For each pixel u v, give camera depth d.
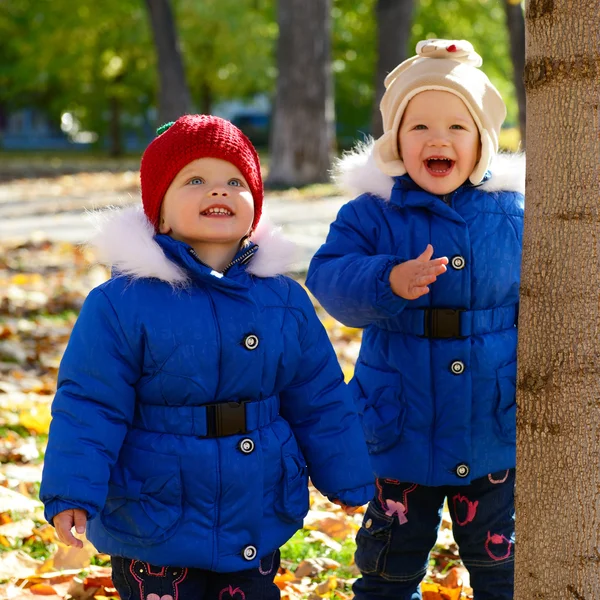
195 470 2.33
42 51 33.09
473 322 2.80
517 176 2.93
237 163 2.48
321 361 2.56
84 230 11.87
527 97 2.15
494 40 30.67
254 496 2.37
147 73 34.62
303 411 2.55
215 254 2.52
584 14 2.01
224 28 30.45
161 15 22.91
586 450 2.10
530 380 2.17
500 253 2.83
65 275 8.95
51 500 2.22
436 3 28.88
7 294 8.00
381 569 2.88
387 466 2.81
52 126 50.31
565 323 2.09
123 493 2.34
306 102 17.97
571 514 2.13
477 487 2.84
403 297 2.57
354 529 3.77
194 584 2.42
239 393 2.39
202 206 2.42
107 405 2.31
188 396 2.36
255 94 39.03
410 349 2.79
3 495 3.74
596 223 2.05
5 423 4.88
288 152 18.12
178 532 2.32
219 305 2.40
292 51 18.02
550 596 2.17
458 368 2.76
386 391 2.82
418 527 2.86
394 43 19.39
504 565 2.83
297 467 2.46
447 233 2.80
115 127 37.41
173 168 2.45
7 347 6.34
